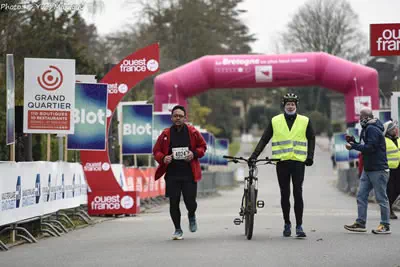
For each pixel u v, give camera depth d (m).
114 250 14.22
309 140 15.62
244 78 37.22
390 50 18.77
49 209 17.77
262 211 25.23
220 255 13.05
